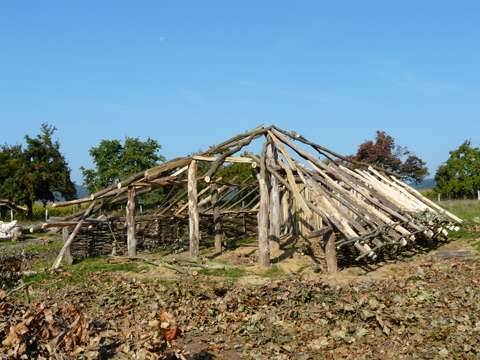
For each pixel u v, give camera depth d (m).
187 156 17.31
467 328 8.49
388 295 10.84
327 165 18.64
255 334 8.95
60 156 43.47
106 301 11.66
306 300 10.72
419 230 16.70
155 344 6.27
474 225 21.08
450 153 43.00
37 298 11.88
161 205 20.77
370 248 14.78
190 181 17.12
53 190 43.16
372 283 12.88
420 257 16.53
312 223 17.53
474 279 12.59
